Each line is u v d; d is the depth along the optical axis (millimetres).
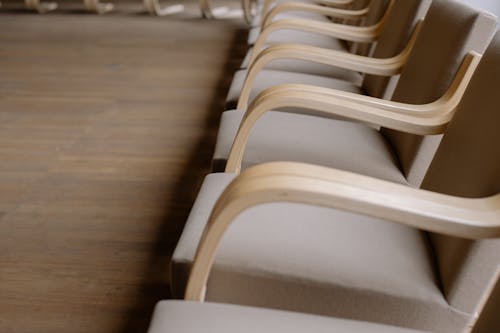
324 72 1729
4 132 1937
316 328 563
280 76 1559
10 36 3332
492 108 724
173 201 1525
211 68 2832
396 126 982
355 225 798
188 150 1855
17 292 1137
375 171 1059
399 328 588
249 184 583
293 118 1235
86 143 1867
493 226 581
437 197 602
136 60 2912
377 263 726
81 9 4273
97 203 1488
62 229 1361
